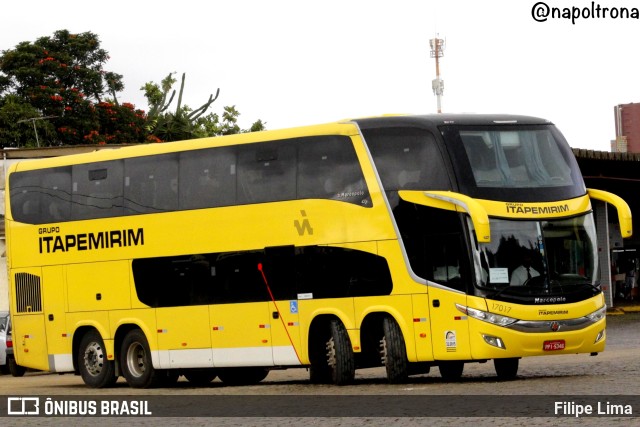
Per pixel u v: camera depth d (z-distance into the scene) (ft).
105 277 98.02
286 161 87.35
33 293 103.19
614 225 205.36
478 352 78.38
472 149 80.79
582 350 80.28
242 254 89.35
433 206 80.33
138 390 94.48
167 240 93.81
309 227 85.71
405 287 81.05
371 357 86.94
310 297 85.51
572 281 80.33
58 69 251.39
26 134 236.22
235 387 93.71
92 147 166.81
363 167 83.30
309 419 62.39
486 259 78.74
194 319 92.27
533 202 80.48
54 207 101.81
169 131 250.16
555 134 83.61
